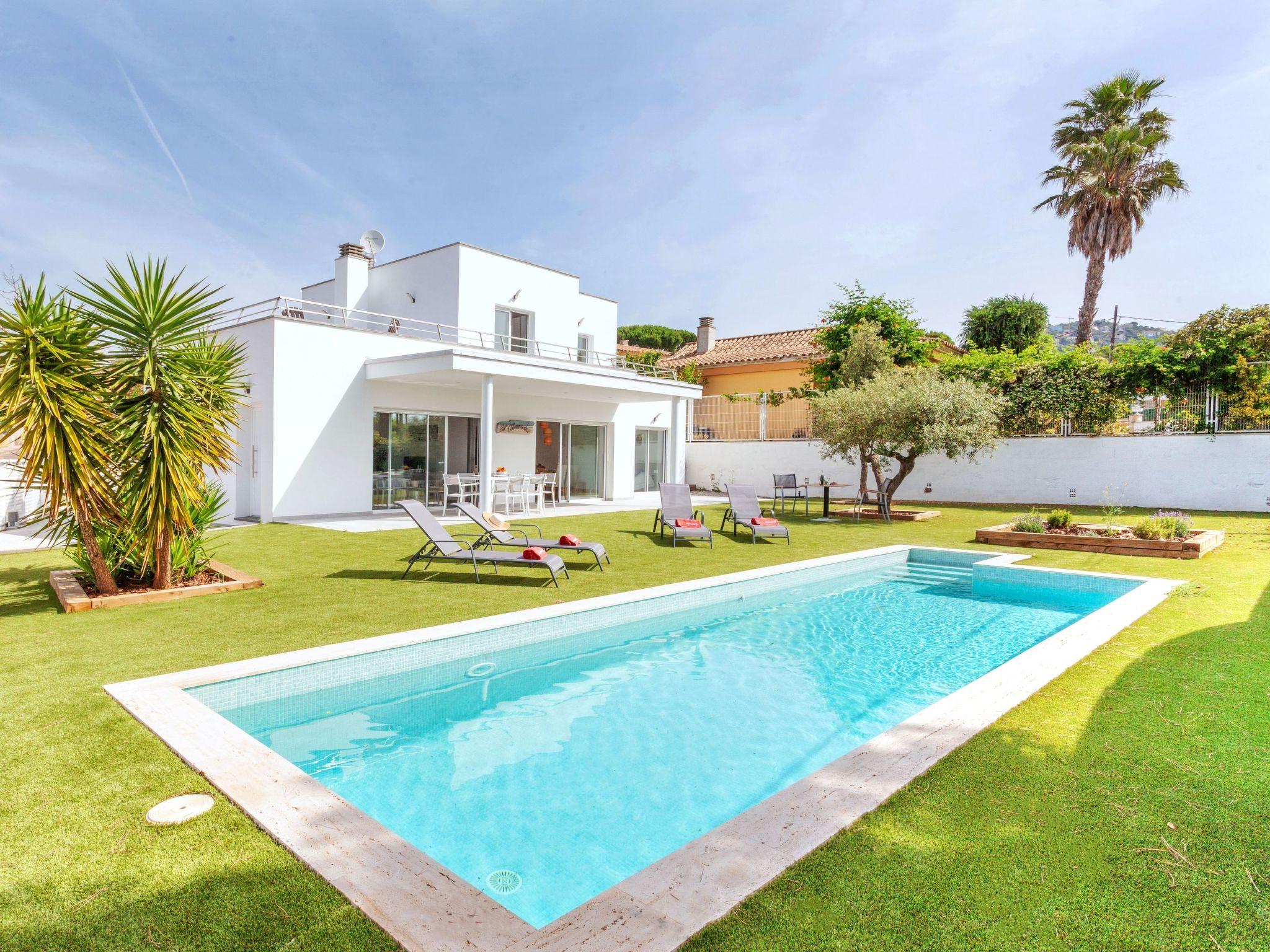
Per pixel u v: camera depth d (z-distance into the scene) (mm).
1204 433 15531
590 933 2039
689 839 3197
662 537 12258
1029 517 12062
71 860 2480
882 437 14727
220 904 2234
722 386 28062
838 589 8992
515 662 5852
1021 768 3180
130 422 6547
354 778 3779
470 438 16906
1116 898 2242
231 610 6410
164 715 3781
